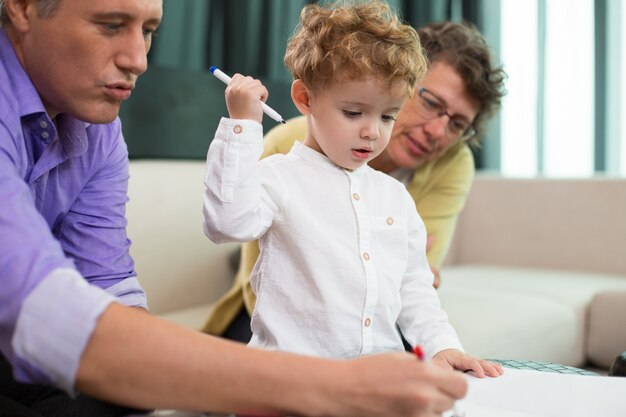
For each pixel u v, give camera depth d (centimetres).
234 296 147
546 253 259
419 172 158
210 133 210
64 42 76
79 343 61
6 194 66
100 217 103
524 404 86
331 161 100
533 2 347
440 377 64
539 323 183
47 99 85
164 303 178
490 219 272
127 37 77
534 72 348
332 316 93
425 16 319
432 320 102
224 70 240
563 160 351
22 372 65
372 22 97
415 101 143
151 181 179
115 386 63
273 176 96
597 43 338
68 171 98
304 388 63
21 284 62
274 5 248
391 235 101
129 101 190
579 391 88
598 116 338
